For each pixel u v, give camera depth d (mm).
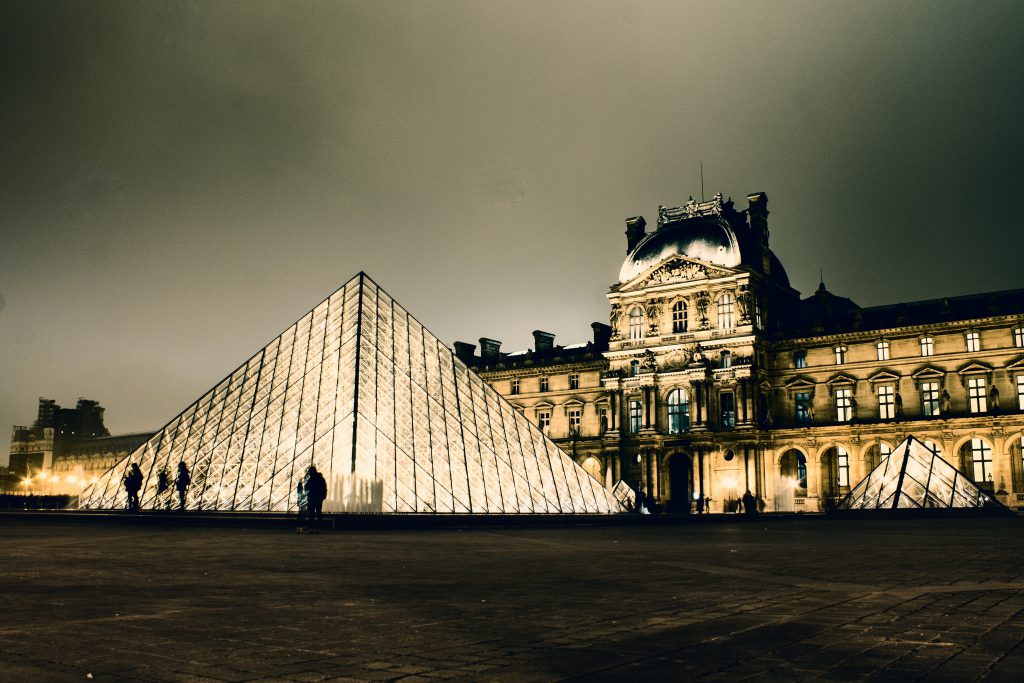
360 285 72812
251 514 54312
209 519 52906
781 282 135875
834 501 114875
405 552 29000
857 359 118500
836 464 116562
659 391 127688
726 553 29266
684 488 127750
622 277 135375
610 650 11195
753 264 129875
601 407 137875
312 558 25828
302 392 66438
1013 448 104375
